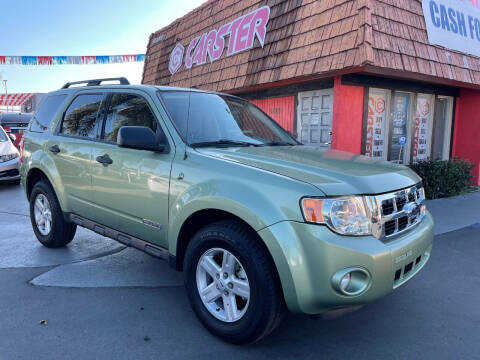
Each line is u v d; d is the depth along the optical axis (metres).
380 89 8.13
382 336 2.97
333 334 2.99
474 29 8.91
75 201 4.12
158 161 3.19
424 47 7.36
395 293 3.73
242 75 9.20
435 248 5.05
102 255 4.59
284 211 2.42
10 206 7.25
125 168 3.44
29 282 3.79
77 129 4.21
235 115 3.92
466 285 3.92
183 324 3.06
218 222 2.82
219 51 10.37
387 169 2.97
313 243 2.33
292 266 2.35
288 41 8.09
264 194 2.52
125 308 3.30
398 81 8.28
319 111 8.13
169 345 2.78
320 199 2.37
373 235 2.50
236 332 2.68
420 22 7.45
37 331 2.91
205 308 2.91
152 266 4.26
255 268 2.53
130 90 3.75
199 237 2.88
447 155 10.09
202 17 11.56
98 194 3.77
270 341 2.87
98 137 3.90
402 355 2.72
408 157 9.04
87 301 3.42
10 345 2.73
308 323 3.15
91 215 3.95
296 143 4.09
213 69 10.47
